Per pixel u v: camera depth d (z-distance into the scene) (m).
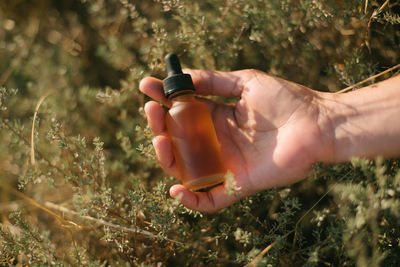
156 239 0.42
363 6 0.43
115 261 0.43
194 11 0.46
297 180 0.41
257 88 0.41
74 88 0.54
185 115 0.39
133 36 0.53
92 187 0.42
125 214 0.43
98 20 0.53
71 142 0.46
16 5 0.57
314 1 0.42
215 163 0.39
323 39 0.46
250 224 0.44
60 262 0.40
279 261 0.41
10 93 0.44
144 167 0.47
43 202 0.48
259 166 0.41
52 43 0.57
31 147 0.43
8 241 0.41
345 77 0.43
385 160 0.40
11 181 0.50
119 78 0.54
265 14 0.45
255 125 0.41
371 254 0.38
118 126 0.51
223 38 0.47
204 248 0.43
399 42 0.45
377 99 0.40
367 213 0.34
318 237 0.38
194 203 0.41
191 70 0.43
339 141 0.40
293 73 0.48
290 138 0.40
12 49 0.55
